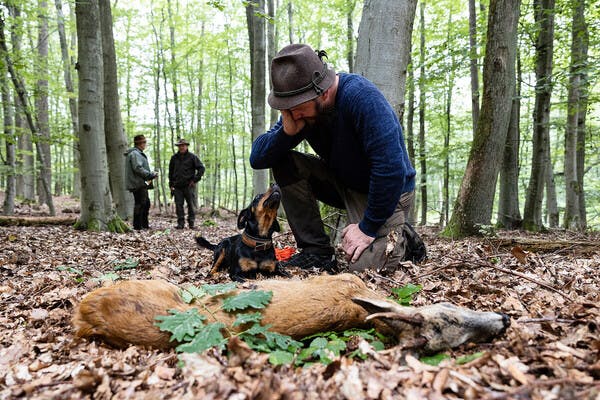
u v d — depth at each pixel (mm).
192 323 2070
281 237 7352
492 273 3869
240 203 42406
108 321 2113
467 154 17969
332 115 3516
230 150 30156
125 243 7348
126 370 1938
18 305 3393
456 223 8547
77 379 1859
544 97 10438
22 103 10219
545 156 10859
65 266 4922
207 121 25734
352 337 2219
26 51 11125
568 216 12930
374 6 5426
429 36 16703
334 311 2223
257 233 3951
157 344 2105
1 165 12438
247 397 1609
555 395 1462
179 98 24500
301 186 4266
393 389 1648
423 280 3684
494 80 8117
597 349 1833
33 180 23047
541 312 2580
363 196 4184
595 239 9000
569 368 1701
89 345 2150
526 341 1997
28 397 1790
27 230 8781
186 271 4852
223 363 1970
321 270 4297
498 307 2826
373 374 1746
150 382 1855
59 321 2959
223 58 24344
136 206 10508
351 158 3723
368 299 2129
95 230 8953
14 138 10594
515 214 11461
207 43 21234
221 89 26453
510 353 1927
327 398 1595
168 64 22312
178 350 1941
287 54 3178
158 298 2242
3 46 9445
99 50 8898
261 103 12539
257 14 7152
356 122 3385
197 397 1639
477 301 2953
